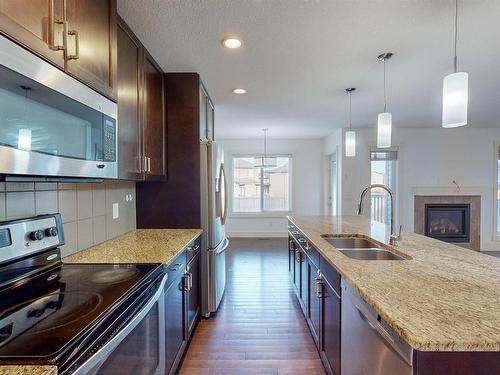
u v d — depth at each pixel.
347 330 1.48
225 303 3.27
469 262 1.61
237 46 2.28
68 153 1.19
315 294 2.23
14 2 0.91
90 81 1.34
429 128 5.79
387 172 5.96
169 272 1.79
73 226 1.85
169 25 1.97
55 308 1.05
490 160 5.82
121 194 2.52
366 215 5.69
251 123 5.23
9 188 1.37
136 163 2.09
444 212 5.86
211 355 2.28
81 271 1.48
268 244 6.29
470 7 1.78
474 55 2.45
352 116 4.68
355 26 1.99
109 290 1.22
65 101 1.16
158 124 2.62
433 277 1.36
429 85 3.19
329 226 3.05
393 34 2.10
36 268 1.41
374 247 2.29
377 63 2.62
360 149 5.69
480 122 5.24
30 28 0.98
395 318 0.96
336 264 1.59
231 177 7.16
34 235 1.39
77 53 1.16
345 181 5.70
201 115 3.00
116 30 1.63
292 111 4.37
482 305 1.06
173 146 2.82
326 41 2.19
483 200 5.82
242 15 1.86
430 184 5.84
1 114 0.87
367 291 1.19
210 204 2.89
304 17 1.88
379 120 2.65
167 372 1.74
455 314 0.99
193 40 2.18
